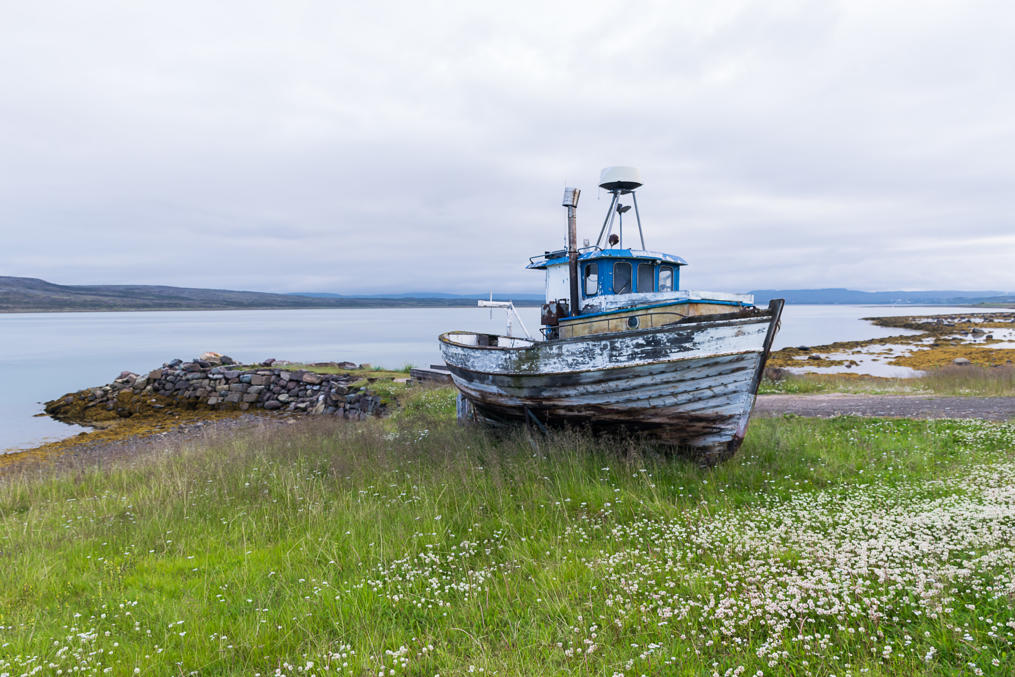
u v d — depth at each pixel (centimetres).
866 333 8288
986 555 464
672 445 962
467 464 913
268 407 2489
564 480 812
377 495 827
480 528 675
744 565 504
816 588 439
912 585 435
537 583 516
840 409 1566
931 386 2047
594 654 394
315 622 473
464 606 481
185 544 693
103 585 574
